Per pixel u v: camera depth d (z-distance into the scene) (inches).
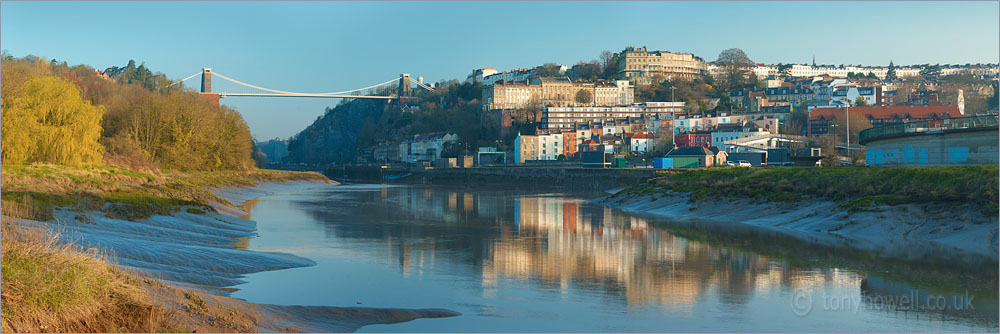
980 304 936.3
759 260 1327.5
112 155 3966.5
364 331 816.9
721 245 1552.7
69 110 3053.6
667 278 1153.4
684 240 1658.5
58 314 621.9
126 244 1189.1
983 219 1505.9
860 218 1764.3
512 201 3442.4
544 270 1238.9
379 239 1700.3
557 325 851.4
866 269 1211.2
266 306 864.9
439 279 1149.7
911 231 1608.0
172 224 1733.5
